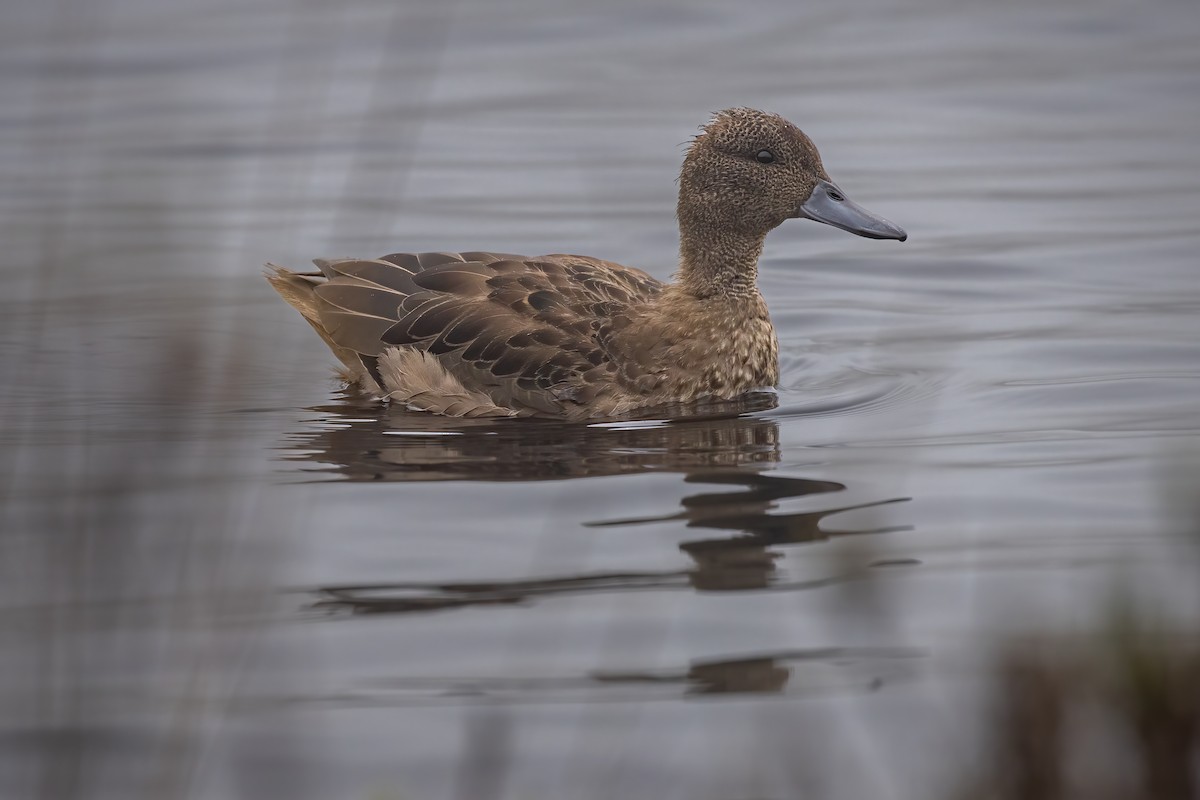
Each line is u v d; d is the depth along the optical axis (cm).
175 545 1003
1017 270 1738
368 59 2630
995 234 1862
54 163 2095
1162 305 1590
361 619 919
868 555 982
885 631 889
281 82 2491
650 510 1074
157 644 875
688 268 1409
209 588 941
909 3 3047
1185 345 1459
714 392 1378
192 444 1234
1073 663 682
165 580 954
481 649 881
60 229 1830
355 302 1429
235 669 858
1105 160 2136
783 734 784
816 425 1284
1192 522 1030
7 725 797
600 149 2183
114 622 899
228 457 1202
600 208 1956
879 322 1612
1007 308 1622
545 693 834
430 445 1241
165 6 2947
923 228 1902
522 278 1401
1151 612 816
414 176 2095
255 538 1024
